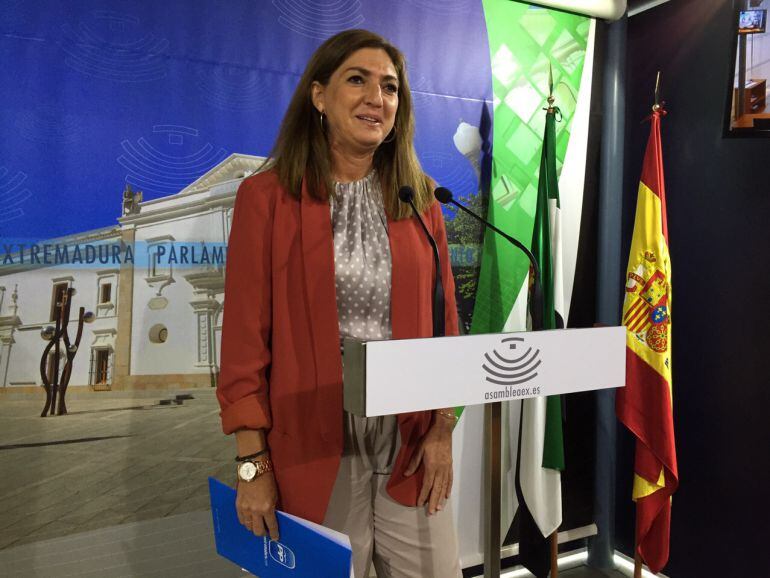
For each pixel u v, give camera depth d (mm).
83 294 1620
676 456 2307
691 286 2242
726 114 2053
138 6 1651
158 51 1676
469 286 2141
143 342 1690
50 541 1597
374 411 839
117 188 1645
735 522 2092
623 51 2342
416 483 1225
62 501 1609
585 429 2414
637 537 2188
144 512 1700
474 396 929
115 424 1663
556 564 2191
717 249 2145
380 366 841
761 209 1998
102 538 1653
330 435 1136
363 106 1168
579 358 1031
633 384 2139
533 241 2135
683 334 2275
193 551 1762
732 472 2102
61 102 1573
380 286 1179
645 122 2375
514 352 962
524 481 2158
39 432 1582
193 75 1719
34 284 1565
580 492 2420
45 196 1565
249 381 1117
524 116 2205
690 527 2254
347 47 1184
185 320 1739
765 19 1966
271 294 1169
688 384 2258
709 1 2133
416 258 1221
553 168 2115
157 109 1680
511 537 2277
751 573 2043
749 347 2041
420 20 2025
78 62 1588
